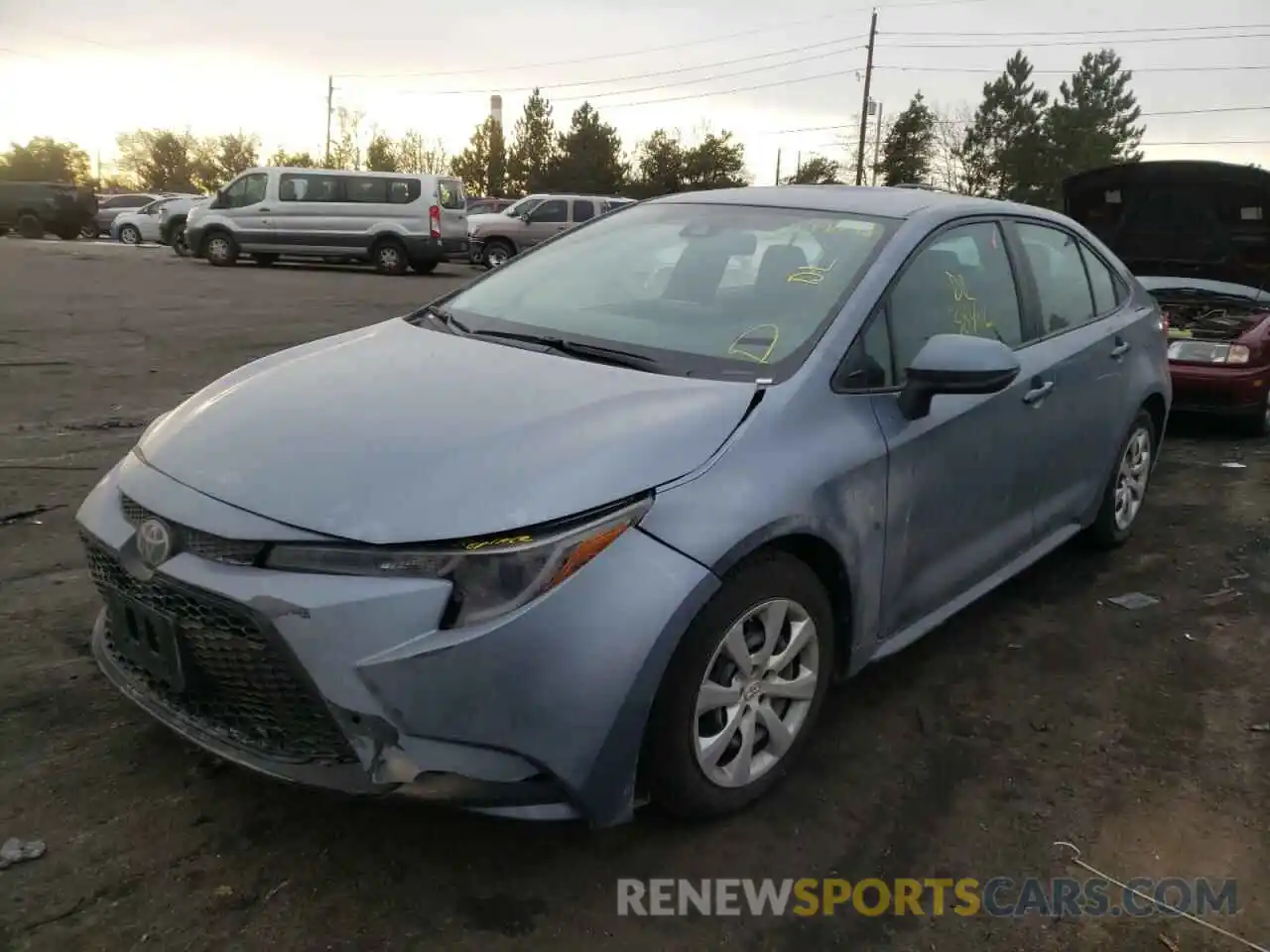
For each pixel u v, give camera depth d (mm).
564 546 2318
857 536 2924
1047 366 3889
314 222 21391
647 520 2436
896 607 3229
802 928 2461
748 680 2721
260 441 2627
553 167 63938
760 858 2689
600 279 3656
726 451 2627
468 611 2275
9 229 30844
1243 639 4043
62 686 3291
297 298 15102
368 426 2623
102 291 14562
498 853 2654
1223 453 7113
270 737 2447
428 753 2289
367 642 2254
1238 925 2518
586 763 2354
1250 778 3113
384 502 2354
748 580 2619
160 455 2727
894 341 3205
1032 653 3885
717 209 3875
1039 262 4141
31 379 8070
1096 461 4434
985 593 3752
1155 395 4859
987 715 3432
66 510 4938
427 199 21797
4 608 3812
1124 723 3408
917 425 3148
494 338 3316
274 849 2613
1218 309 8062
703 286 3432
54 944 2270
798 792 2965
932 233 3512
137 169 82062
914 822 2861
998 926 2498
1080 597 4418
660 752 2529
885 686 3598
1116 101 54562
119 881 2471
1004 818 2895
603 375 2928
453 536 2285
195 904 2412
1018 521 3877
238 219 21172
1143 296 5020
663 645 2398
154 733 3070
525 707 2289
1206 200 7781
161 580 2449
